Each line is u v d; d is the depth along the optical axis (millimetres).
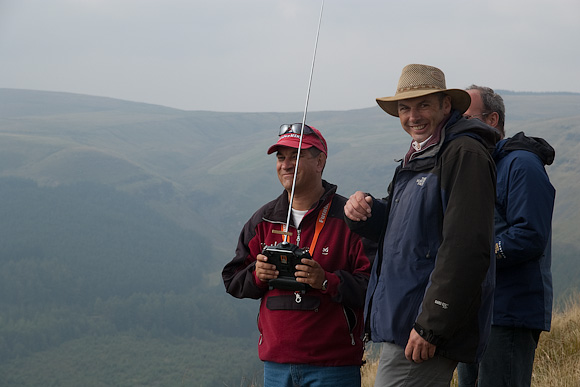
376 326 2453
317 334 2967
